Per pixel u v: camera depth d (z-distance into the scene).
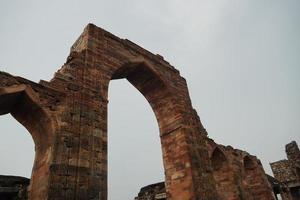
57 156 8.44
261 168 24.98
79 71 11.00
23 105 9.26
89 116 10.11
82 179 8.62
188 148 13.58
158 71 15.42
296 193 30.58
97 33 13.02
